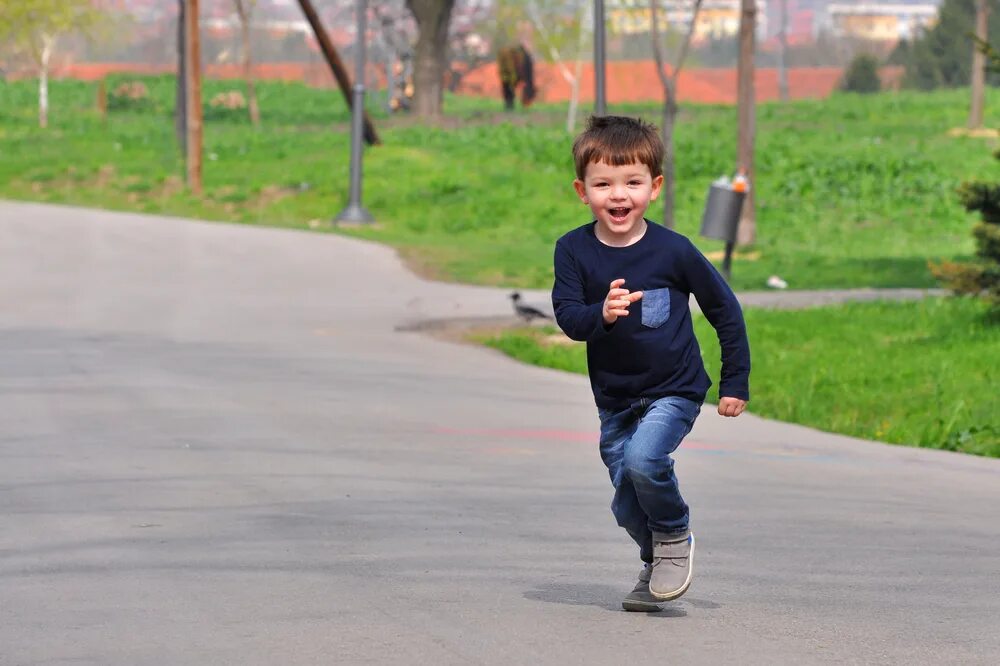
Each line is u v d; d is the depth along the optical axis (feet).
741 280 256.11
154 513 72.74
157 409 112.68
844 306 206.59
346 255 287.69
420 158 452.76
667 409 51.52
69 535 67.15
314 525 70.38
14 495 77.20
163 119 607.37
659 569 53.16
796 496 84.89
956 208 387.96
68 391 122.01
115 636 49.88
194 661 46.88
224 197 418.72
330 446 97.19
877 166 429.79
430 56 594.65
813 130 509.35
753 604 55.88
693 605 55.52
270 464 88.94
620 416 52.60
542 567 61.98
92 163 474.49
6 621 51.88
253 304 212.64
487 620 52.42
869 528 74.28
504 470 89.86
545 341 177.58
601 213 51.06
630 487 53.31
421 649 48.34
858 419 127.13
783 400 133.69
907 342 171.22
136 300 215.10
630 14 507.30
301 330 182.91
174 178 444.14
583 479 87.35
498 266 279.90
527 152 462.19
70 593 56.03
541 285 252.83
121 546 64.90
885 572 62.69
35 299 214.48
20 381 128.16
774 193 406.21
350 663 46.62
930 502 84.58
